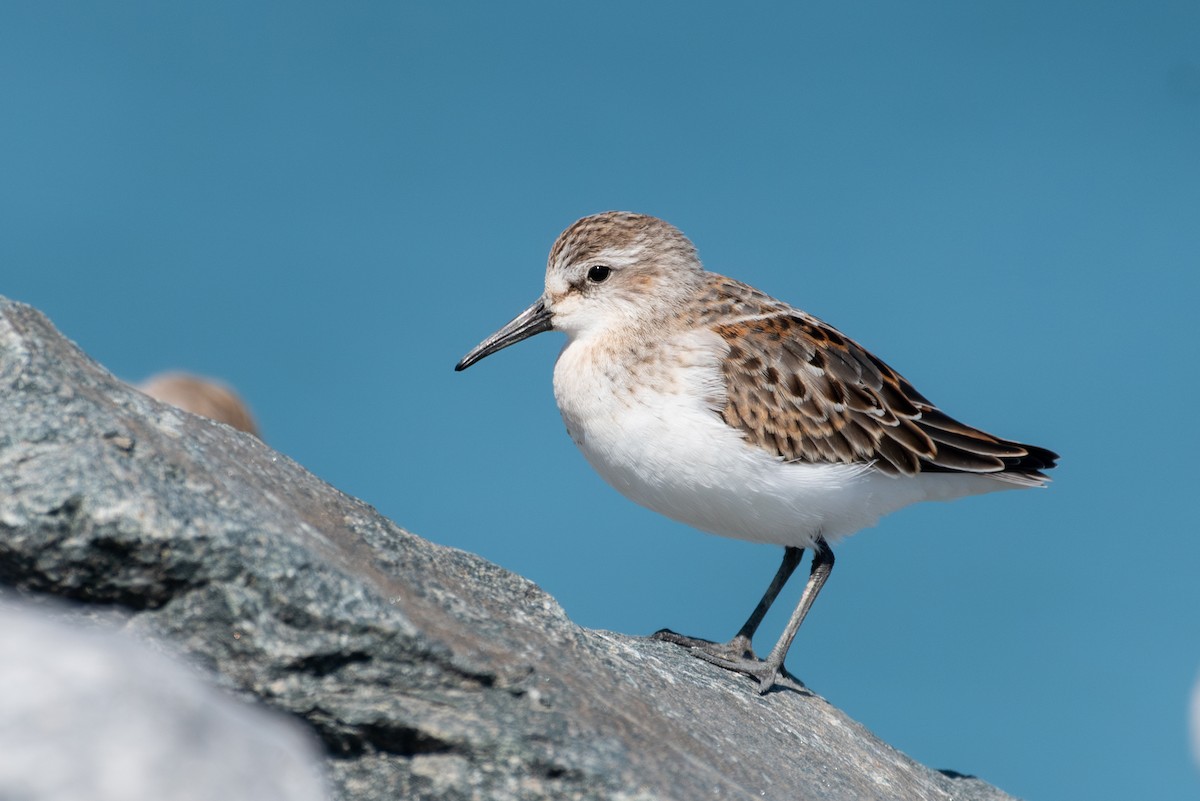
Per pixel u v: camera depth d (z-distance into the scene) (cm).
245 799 804
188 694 825
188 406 1469
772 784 1009
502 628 980
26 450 852
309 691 864
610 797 875
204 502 868
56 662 790
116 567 831
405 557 999
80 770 759
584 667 1009
